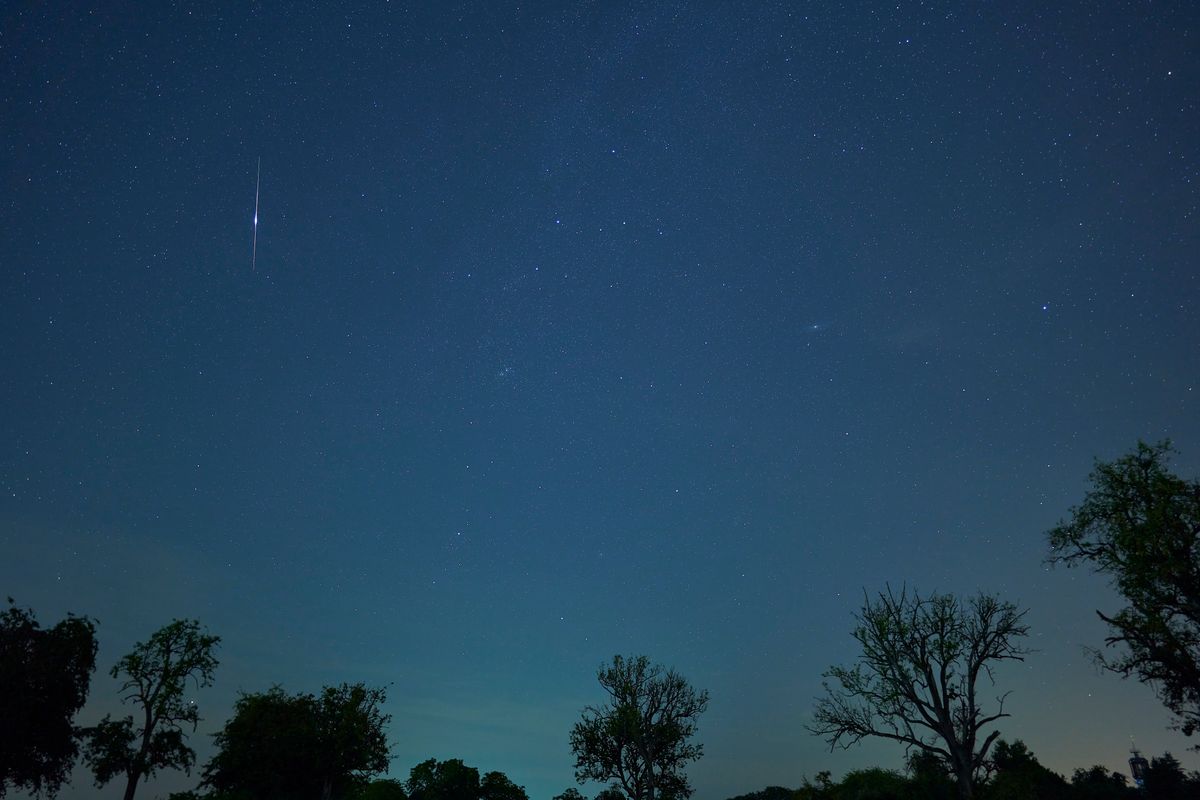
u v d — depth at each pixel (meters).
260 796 60.69
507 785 90.75
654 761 63.28
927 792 48.62
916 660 41.91
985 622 41.91
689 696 64.50
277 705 66.38
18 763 45.19
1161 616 35.56
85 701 48.72
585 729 64.56
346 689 67.88
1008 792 39.47
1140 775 61.56
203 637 57.41
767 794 63.44
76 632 49.12
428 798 86.12
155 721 54.84
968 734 40.19
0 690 44.22
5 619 47.81
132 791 52.94
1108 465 38.44
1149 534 35.78
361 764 65.38
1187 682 35.84
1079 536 39.09
